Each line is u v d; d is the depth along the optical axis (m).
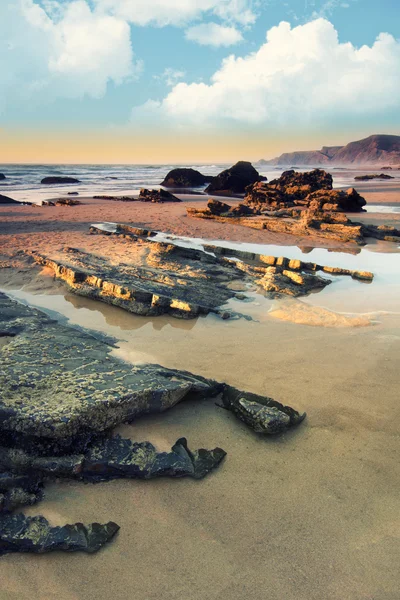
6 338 4.91
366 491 2.95
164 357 4.93
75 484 2.94
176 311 6.43
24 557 2.45
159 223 15.87
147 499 2.86
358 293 7.73
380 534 2.61
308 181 30.09
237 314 6.48
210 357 4.97
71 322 6.04
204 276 8.14
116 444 3.19
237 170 35.88
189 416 3.72
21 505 2.72
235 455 3.29
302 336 5.64
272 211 20.59
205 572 2.36
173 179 42.72
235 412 3.76
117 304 6.71
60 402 3.18
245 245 12.27
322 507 2.80
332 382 4.39
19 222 14.72
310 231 14.18
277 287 7.66
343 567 2.39
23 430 2.99
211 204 18.97
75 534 2.55
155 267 8.56
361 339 5.54
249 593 2.25
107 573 2.36
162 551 2.48
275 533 2.61
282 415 3.57
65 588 2.27
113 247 10.33
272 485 3.00
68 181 42.69
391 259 10.82
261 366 4.74
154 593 2.25
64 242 10.96
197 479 3.04
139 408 3.46
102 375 3.75
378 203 24.62
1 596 2.21
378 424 3.70
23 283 7.75
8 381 3.48
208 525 2.66
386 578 2.33
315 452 3.35
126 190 34.56
